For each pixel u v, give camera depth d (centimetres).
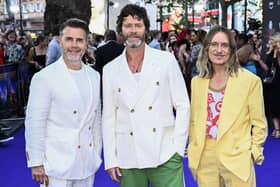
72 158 273
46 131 277
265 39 855
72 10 1070
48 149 274
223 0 1555
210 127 293
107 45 662
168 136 295
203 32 827
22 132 778
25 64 959
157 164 286
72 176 274
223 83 292
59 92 271
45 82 271
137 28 280
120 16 286
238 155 286
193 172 307
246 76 289
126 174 297
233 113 287
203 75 296
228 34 289
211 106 293
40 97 270
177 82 291
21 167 568
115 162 296
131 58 289
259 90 291
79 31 273
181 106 292
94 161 291
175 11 2723
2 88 822
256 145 292
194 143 301
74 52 273
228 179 292
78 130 276
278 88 705
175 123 294
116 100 292
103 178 511
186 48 916
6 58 1111
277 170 542
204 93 294
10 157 618
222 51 286
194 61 816
